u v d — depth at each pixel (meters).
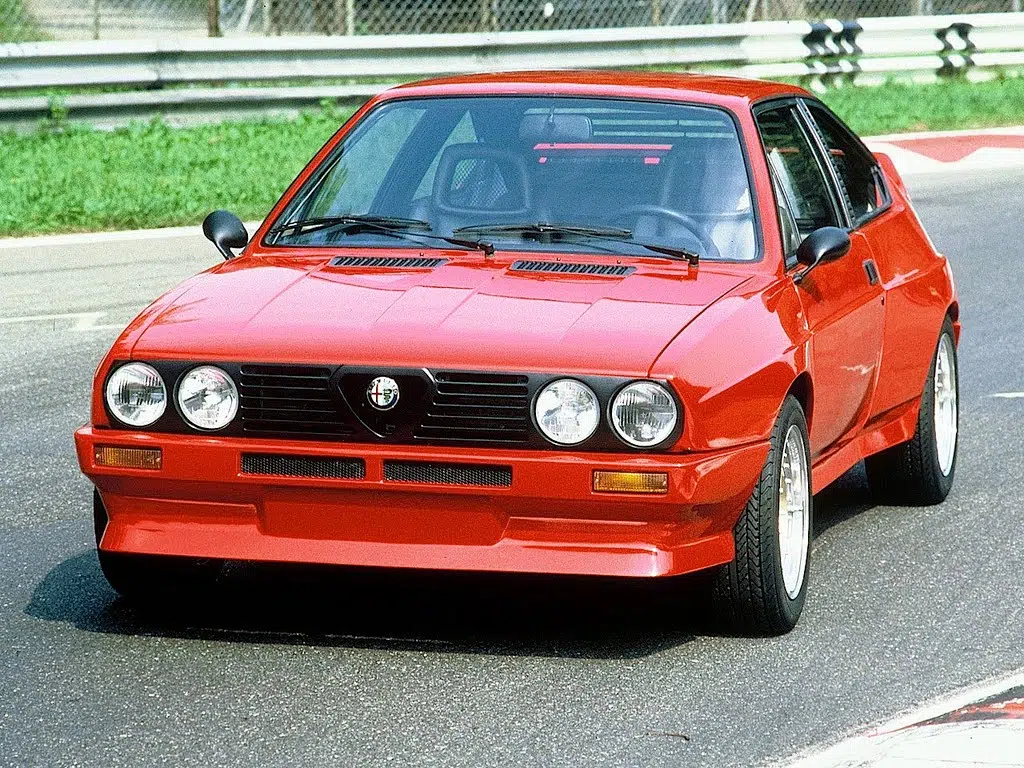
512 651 6.09
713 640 6.27
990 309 13.12
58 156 18.22
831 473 7.33
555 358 5.73
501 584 6.95
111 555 6.29
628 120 7.14
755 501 6.10
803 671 5.90
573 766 4.99
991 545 7.66
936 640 6.28
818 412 6.80
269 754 5.07
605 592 6.84
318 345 5.87
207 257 14.41
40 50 19.09
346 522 5.86
